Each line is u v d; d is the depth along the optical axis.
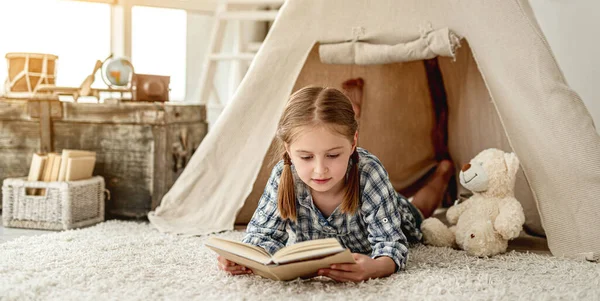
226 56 3.60
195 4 3.68
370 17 2.09
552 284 1.45
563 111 1.86
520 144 1.92
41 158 2.35
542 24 3.07
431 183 2.39
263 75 2.14
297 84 2.47
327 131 1.34
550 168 1.87
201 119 2.80
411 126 2.63
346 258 1.30
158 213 2.27
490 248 1.76
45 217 2.31
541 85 1.88
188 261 1.67
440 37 1.96
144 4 3.54
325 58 2.12
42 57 2.68
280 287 1.38
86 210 2.38
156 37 3.77
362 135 2.60
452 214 1.98
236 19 3.60
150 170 2.48
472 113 2.42
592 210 1.79
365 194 1.54
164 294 1.34
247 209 2.35
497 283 1.43
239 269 1.48
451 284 1.41
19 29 3.25
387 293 1.33
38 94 2.57
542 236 2.17
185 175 2.26
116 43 3.52
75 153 2.37
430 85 2.59
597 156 1.81
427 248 1.88
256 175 2.15
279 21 2.15
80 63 3.48
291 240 1.79
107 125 2.53
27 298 1.29
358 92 2.54
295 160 1.40
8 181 2.34
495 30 1.95
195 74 3.90
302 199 1.55
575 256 1.78
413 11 2.05
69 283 1.42
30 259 1.67
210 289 1.38
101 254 1.74
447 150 2.68
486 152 1.95
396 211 1.58
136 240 1.95
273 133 2.14
